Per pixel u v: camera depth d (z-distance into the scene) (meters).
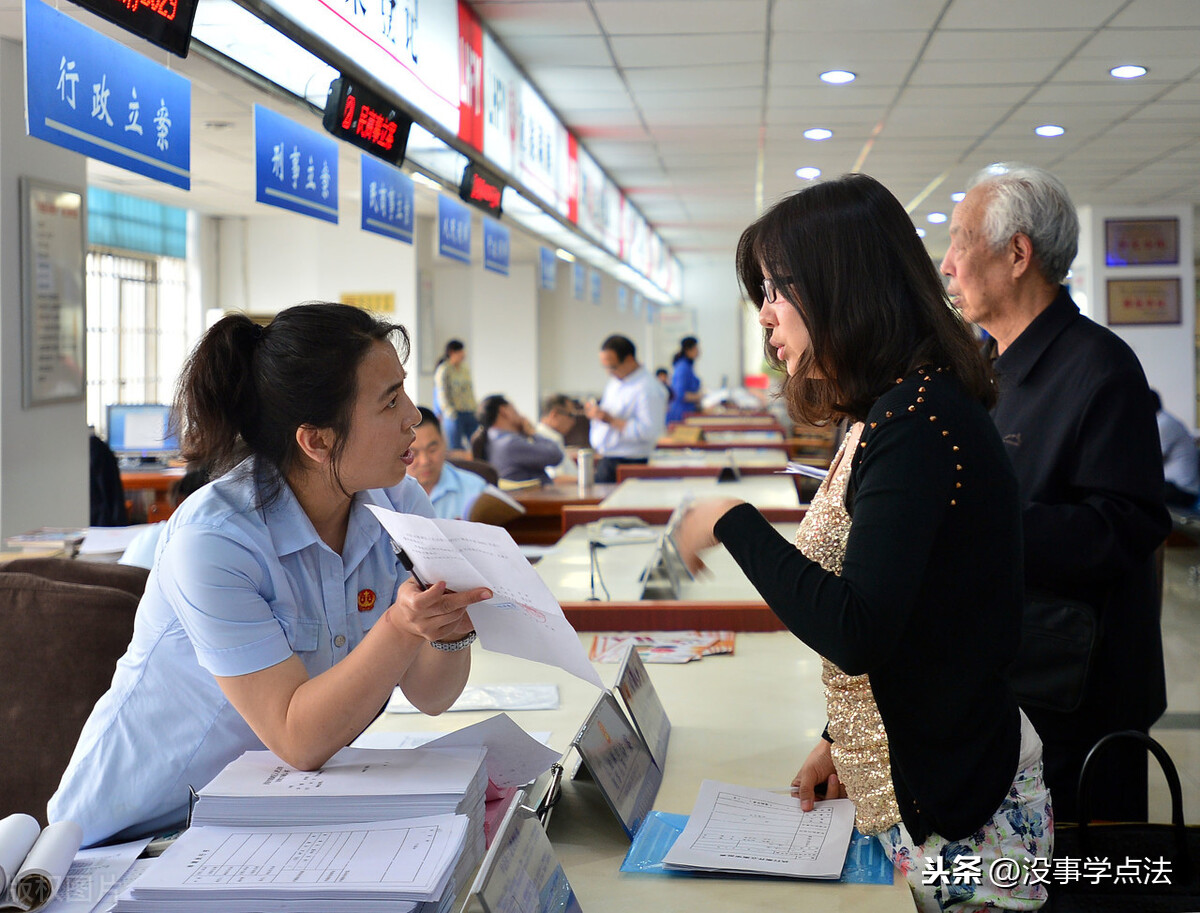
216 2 3.17
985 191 2.09
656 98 7.31
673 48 6.09
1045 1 5.30
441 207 6.85
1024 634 1.90
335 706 1.19
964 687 1.24
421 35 4.64
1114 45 6.07
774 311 1.36
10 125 4.66
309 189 4.66
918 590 1.18
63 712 1.97
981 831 1.28
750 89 7.05
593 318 19.89
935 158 9.59
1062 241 2.04
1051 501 2.01
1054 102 7.46
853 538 1.21
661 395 8.57
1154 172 10.29
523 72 6.59
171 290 11.73
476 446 6.81
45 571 2.30
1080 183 10.95
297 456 1.35
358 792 1.15
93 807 1.39
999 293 2.09
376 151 4.31
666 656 2.35
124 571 2.31
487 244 8.26
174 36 2.71
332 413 1.29
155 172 3.20
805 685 2.13
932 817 1.26
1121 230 12.44
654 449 8.48
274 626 1.28
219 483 1.37
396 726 1.86
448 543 1.15
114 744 1.39
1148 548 1.93
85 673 1.97
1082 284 12.72
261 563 1.33
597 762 1.37
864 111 7.72
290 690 1.24
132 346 11.16
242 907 1.00
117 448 8.45
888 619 1.16
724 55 6.24
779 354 1.41
